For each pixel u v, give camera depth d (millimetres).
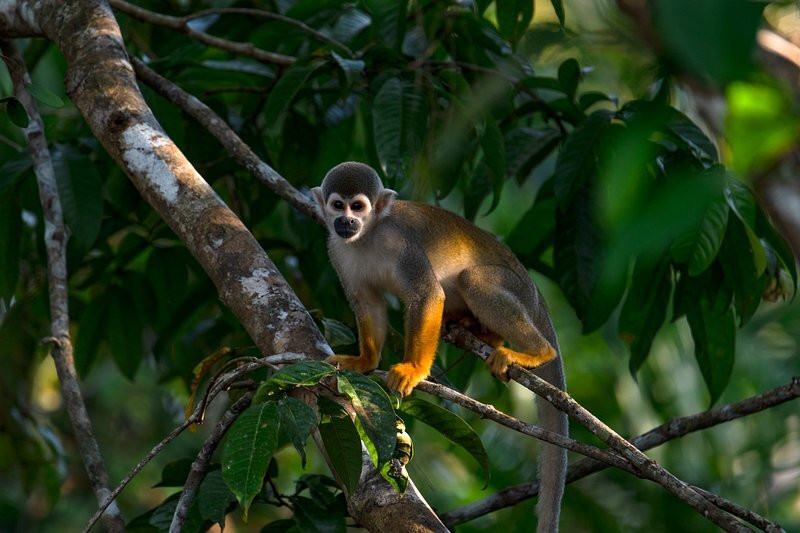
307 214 9930
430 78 10641
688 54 2520
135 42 13617
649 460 6195
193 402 7754
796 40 4020
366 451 6570
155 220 13430
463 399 6664
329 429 6227
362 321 9844
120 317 13180
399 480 6098
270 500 8977
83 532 6207
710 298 10531
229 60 13391
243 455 5496
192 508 8375
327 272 11930
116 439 20531
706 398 17688
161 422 20781
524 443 17062
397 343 10586
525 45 11648
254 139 12734
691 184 3084
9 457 14445
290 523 8977
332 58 10742
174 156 8281
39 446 14656
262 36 12891
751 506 17859
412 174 10422
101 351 18203
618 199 3270
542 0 12852
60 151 11102
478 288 10023
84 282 13000
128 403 20547
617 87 11867
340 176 9961
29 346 14242
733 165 3105
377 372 8578
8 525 19797
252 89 12484
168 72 12602
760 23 2537
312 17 12727
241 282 7434
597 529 16938
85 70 9008
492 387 14867
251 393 6645
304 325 7129
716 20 2496
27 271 14164
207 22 13570
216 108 12594
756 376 18250
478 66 11930
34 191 11797
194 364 13531
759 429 18297
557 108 11594
